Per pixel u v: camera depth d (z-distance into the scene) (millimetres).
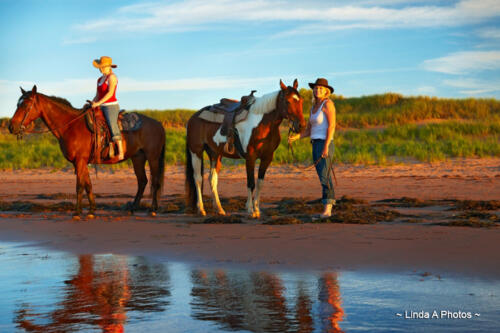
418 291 3984
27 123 8477
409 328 3211
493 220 7543
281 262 5035
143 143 9398
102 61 9023
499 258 4969
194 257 5363
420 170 17062
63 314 3584
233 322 3365
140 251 5746
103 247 6020
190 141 9406
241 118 8539
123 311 3637
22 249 5992
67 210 9820
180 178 16766
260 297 3904
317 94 7906
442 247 5508
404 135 25469
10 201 11414
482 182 13547
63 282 4461
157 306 3736
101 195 12602
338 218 7598
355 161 19234
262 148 8414
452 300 3752
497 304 3648
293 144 22609
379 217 7812
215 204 9266
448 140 23734
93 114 8906
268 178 15977
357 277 4430
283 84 8125
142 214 9359
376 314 3479
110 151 9008
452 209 8969
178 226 7484
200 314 3539
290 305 3701
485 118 32156
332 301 3777
